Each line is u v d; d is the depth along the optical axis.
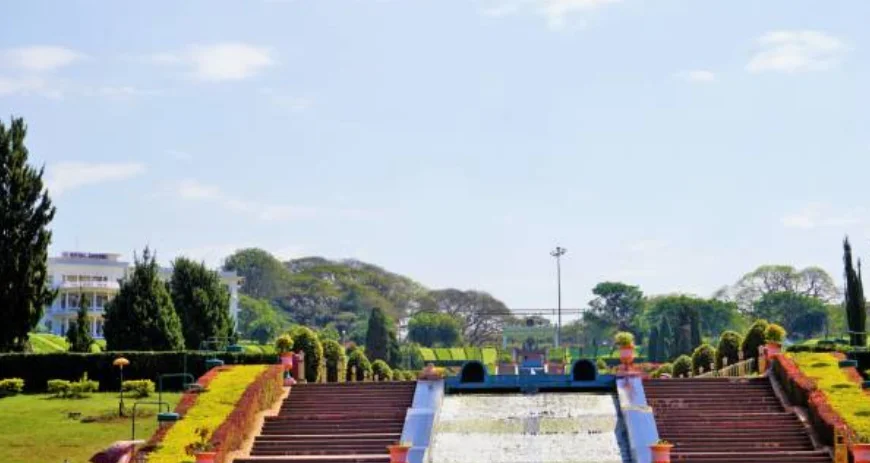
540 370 108.81
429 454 62.53
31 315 88.12
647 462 59.22
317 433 66.25
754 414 66.31
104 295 163.50
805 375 69.00
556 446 63.34
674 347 153.62
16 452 62.19
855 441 58.47
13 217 87.69
